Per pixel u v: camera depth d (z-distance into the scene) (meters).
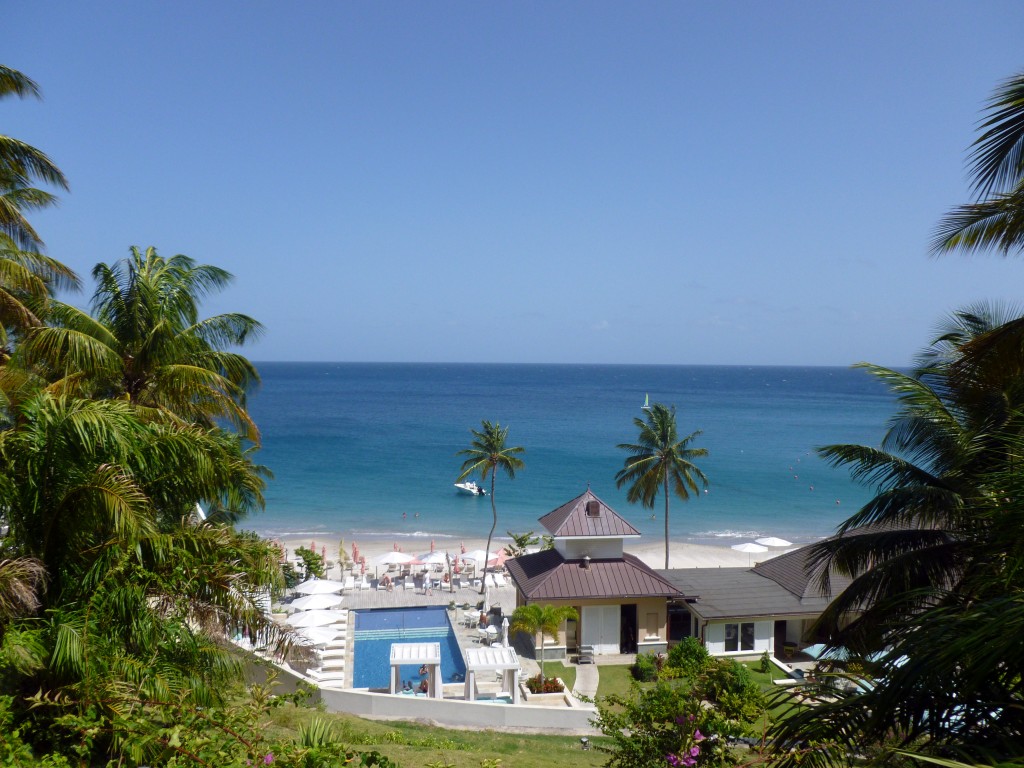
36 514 10.35
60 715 8.87
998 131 9.37
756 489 80.50
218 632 10.94
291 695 8.66
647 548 57.38
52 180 17.73
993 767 4.82
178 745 6.75
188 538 10.83
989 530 9.92
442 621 38.00
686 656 27.28
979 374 12.34
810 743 7.11
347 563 49.19
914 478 14.74
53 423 10.27
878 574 13.59
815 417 158.00
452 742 17.91
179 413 20.69
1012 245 11.10
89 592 10.02
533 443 112.50
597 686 28.34
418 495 75.38
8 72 16.16
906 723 6.43
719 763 9.63
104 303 19.50
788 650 31.66
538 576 32.72
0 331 17.23
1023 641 5.54
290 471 87.25
